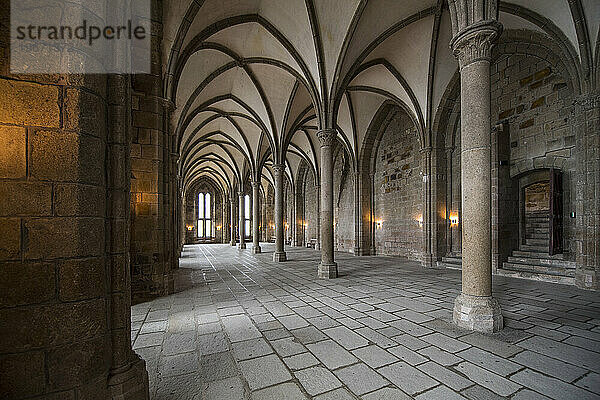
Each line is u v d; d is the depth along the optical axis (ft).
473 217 15.97
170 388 10.08
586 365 11.48
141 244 23.75
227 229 118.62
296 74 36.37
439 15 32.42
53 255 6.54
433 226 41.29
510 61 35.32
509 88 35.47
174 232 40.63
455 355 12.41
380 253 58.65
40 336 6.35
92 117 7.20
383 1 29.12
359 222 58.95
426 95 40.37
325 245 32.09
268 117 48.47
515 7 28.63
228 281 30.40
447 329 15.53
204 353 12.94
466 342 13.79
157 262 24.13
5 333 6.11
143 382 8.12
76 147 6.84
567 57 26.99
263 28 34.71
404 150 52.85
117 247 7.85
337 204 75.41
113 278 7.77
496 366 11.43
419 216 49.24
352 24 29.19
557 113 30.89
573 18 25.55
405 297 22.68
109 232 7.82
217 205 127.75
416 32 35.50
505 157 35.60
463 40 16.20
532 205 36.91
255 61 38.96
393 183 55.31
